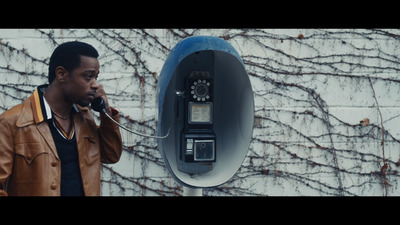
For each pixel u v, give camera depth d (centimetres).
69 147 176
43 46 271
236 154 220
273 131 290
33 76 271
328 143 294
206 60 221
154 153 283
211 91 219
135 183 281
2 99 270
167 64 204
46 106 172
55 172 169
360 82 294
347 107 294
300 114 291
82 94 174
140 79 279
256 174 291
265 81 289
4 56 270
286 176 292
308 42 290
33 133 167
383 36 295
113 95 278
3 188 162
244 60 286
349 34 293
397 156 297
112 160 200
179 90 222
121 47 278
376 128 295
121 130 279
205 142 216
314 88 292
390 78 296
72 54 171
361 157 295
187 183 210
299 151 292
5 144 163
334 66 292
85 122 187
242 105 217
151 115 280
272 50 288
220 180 217
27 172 165
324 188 294
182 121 224
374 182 295
